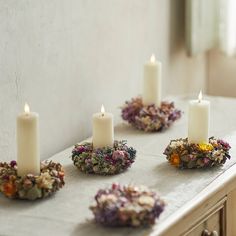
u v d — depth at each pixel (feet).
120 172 6.76
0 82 6.86
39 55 7.32
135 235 5.59
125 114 7.97
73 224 5.79
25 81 7.17
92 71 8.20
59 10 7.53
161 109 7.90
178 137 7.64
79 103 8.04
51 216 5.93
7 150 7.06
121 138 7.65
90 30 8.07
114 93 8.67
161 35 9.52
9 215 5.96
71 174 6.76
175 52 9.89
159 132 7.83
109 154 6.73
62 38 7.63
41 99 7.43
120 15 8.61
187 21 9.78
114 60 8.59
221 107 8.61
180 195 6.26
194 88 10.50
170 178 6.61
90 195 6.31
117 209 5.62
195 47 9.89
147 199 5.67
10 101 7.02
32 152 6.28
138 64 9.10
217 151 6.79
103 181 6.59
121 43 8.70
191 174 6.70
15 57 7.00
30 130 6.24
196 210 6.14
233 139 7.52
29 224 5.81
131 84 9.00
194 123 6.92
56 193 6.34
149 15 9.20
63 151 7.43
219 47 10.44
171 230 5.78
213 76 10.85
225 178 6.61
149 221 5.65
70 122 7.93
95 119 6.85
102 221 5.67
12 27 6.92
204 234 6.41
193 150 6.81
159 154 7.18
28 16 7.11
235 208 6.94
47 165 6.47
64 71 7.73
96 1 8.12
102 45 8.33
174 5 9.72
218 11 10.32
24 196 6.16
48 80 7.50
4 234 5.65
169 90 9.86
